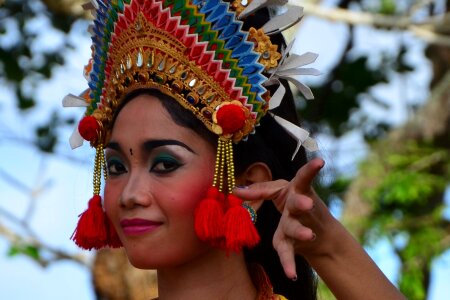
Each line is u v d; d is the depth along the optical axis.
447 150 8.99
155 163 3.33
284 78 3.48
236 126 3.32
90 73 3.62
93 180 3.54
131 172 3.35
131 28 3.39
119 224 3.36
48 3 7.89
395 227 8.75
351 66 9.05
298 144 3.51
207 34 3.35
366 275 3.15
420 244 8.67
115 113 3.44
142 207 3.30
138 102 3.37
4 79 8.32
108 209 3.40
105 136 3.51
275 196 3.10
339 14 8.02
